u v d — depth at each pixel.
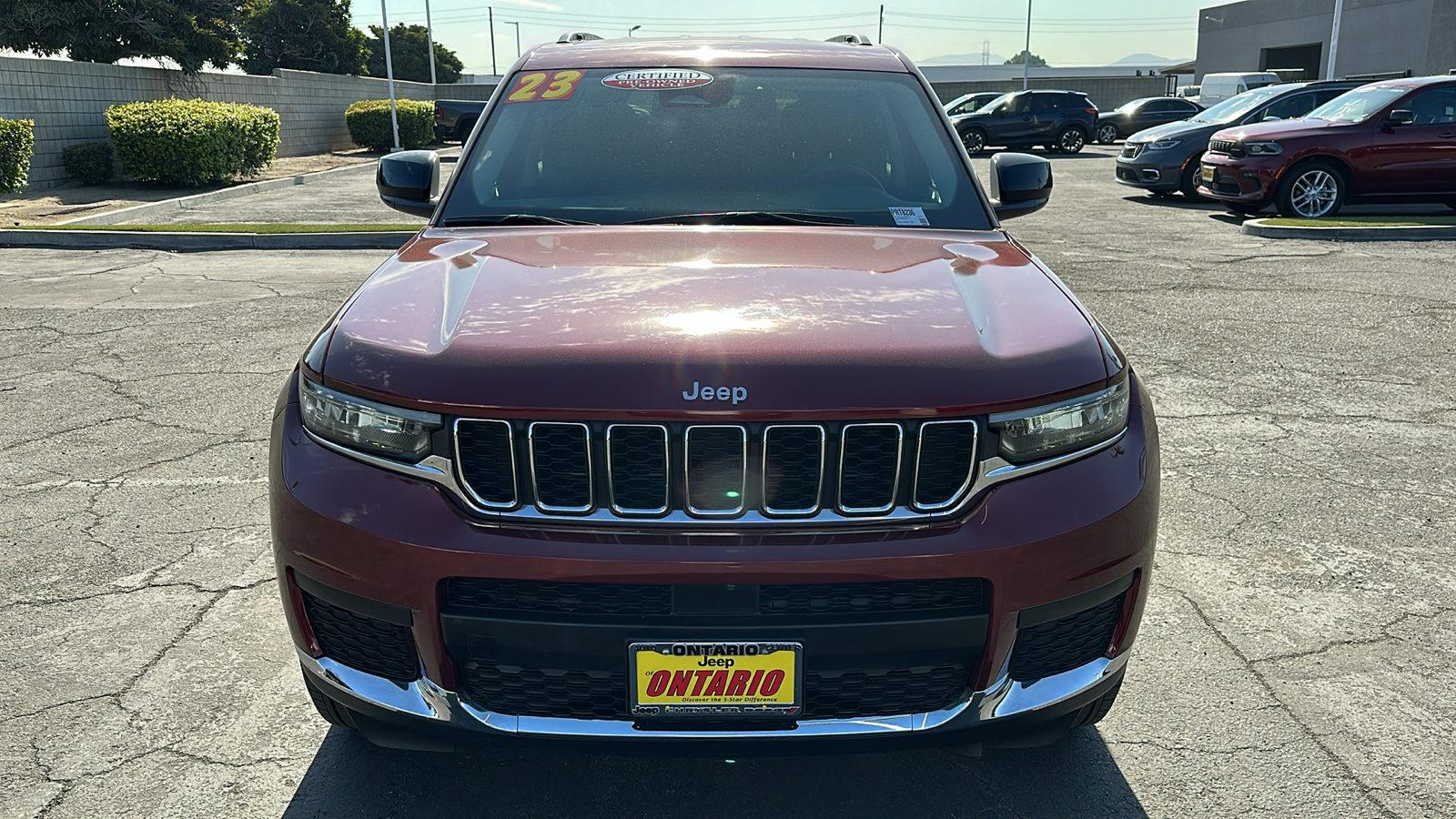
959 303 2.21
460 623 1.92
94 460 4.48
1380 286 8.28
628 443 1.89
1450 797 2.39
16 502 4.03
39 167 15.94
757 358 1.92
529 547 1.87
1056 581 1.96
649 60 3.47
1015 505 1.96
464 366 1.95
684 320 2.05
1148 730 2.66
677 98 3.29
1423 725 2.67
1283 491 4.20
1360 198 12.13
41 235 10.58
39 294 7.96
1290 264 9.32
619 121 3.22
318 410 2.09
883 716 2.00
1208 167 12.91
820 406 1.86
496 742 2.02
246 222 12.55
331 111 28.02
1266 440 4.79
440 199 3.03
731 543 1.87
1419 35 36.25
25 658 2.96
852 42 3.90
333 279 8.66
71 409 5.16
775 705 1.93
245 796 2.39
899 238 2.75
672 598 1.89
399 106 27.06
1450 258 9.54
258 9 32.53
